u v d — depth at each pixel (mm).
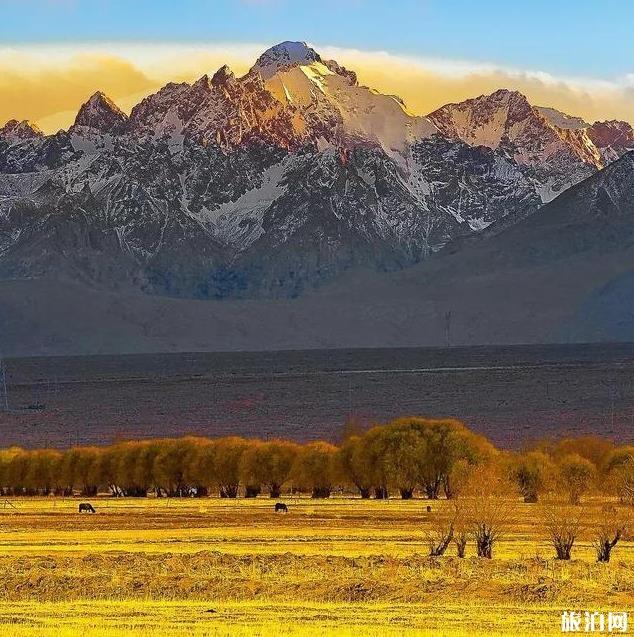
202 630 195125
